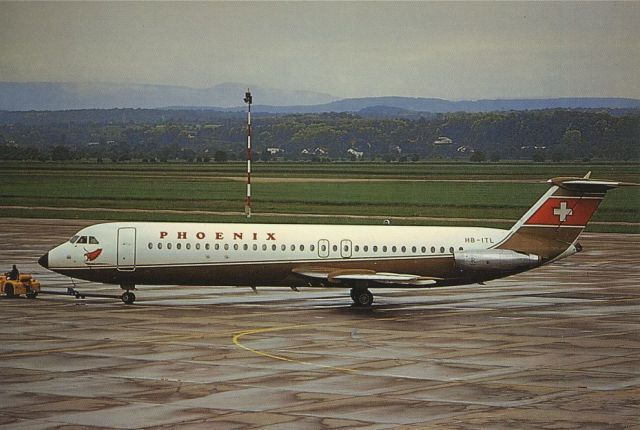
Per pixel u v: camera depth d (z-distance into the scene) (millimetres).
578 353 70562
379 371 63531
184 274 92875
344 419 51250
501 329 81688
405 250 94750
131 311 90062
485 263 94625
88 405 53906
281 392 57281
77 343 72750
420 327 82438
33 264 130000
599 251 160625
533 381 60812
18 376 61156
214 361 66375
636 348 72750
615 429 49875
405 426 50094
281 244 93500
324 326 82438
